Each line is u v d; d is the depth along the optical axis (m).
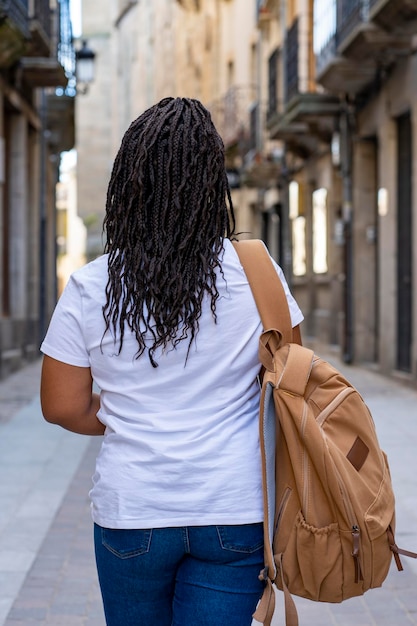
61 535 5.91
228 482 1.98
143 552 1.98
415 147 14.18
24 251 18.91
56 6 20.22
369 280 18.30
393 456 8.27
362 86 17.53
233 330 2.03
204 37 39.28
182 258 2.01
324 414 2.05
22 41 15.24
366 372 17.02
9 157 18.88
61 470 8.06
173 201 2.00
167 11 48.66
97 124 64.25
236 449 2.00
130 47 59.31
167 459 1.97
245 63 32.28
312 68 22.05
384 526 2.03
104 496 2.01
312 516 2.00
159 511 1.97
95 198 63.06
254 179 27.58
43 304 21.28
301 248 24.58
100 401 2.11
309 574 2.02
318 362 2.07
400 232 15.60
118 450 2.02
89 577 5.04
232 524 1.98
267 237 30.80
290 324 2.08
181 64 45.34
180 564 2.04
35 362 20.34
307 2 21.98
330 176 21.12
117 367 2.03
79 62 19.78
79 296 2.07
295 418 2.00
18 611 4.48
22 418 11.34
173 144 2.02
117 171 2.07
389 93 15.86
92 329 2.05
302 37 21.92
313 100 19.22
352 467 2.03
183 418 2.01
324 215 21.88
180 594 2.03
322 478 1.99
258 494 2.00
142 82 55.25
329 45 17.95
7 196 18.77
